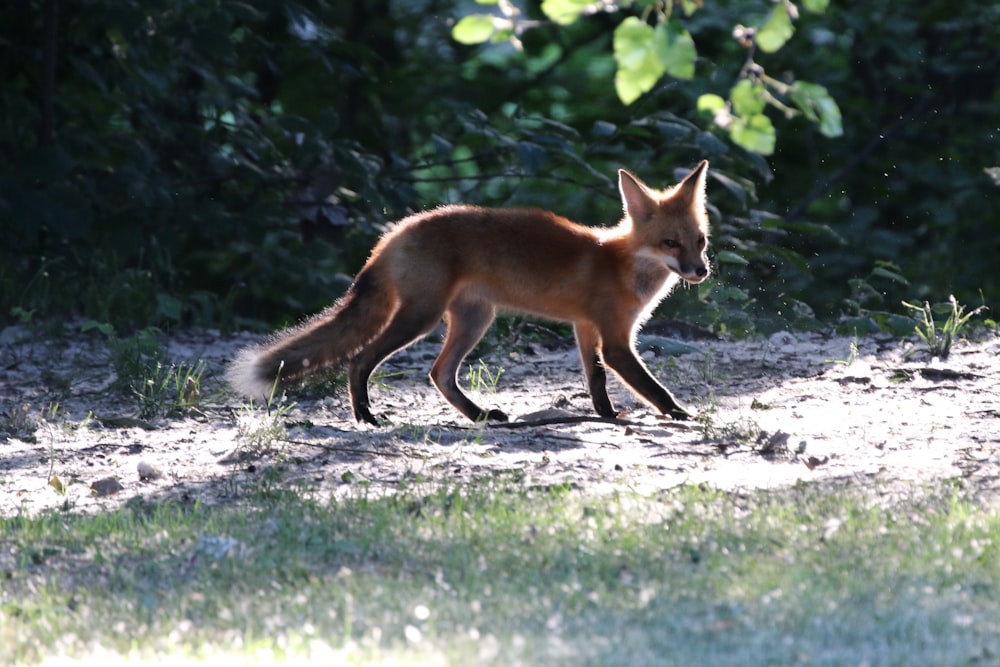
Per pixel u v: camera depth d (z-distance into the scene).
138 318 17.56
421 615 6.00
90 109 20.91
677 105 25.25
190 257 22.12
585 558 6.96
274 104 28.78
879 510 7.81
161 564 7.23
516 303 12.15
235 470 9.59
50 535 7.89
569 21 7.32
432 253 11.70
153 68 19.78
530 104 34.47
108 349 15.74
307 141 19.22
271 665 5.32
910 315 18.61
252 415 11.20
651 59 6.97
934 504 8.01
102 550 7.57
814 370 13.77
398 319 11.68
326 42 21.53
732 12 26.09
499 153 20.75
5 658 5.80
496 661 5.30
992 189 25.55
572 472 9.28
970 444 9.95
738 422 10.80
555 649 5.47
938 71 26.39
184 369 14.41
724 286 17.84
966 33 26.89
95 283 18.23
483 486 8.84
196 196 20.69
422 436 10.80
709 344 15.80
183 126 20.50
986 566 6.76
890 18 26.19
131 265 21.22
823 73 28.31
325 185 21.19
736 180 20.34
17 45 19.70
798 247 25.27
